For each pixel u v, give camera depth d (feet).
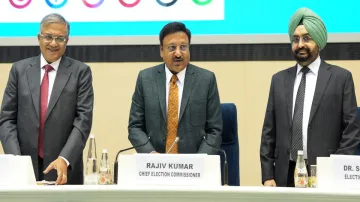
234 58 13.38
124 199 6.59
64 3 13.44
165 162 7.09
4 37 13.55
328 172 7.02
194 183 7.00
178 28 9.95
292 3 12.99
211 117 9.98
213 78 10.18
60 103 9.72
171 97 9.96
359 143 9.52
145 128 10.12
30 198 6.55
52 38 9.73
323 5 12.91
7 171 7.13
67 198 6.56
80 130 9.46
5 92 10.02
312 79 9.89
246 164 13.51
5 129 9.61
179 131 9.80
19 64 10.12
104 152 8.05
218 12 13.20
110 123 13.83
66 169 8.85
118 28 13.39
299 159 7.95
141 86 10.18
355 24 12.86
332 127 9.59
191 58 13.43
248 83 13.43
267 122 10.16
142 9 13.34
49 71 10.00
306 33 9.83
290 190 6.34
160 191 6.49
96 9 13.43
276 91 10.07
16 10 13.53
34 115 9.68
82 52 13.62
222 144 10.53
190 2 13.28
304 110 9.74
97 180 8.07
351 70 13.07
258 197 6.44
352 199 6.30
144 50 13.57
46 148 9.61
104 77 13.71
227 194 6.46
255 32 13.12
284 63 13.29
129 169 7.11
